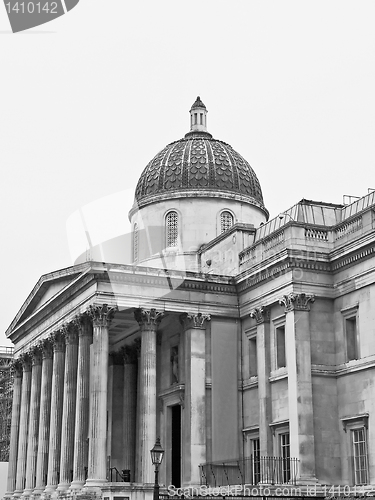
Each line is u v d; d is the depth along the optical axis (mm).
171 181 70188
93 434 52125
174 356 60969
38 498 62500
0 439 114188
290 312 50406
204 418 55125
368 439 46312
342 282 50438
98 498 49906
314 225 52344
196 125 76625
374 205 48312
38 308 66625
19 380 76562
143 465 52625
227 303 57812
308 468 47312
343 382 49375
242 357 57344
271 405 52688
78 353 58469
